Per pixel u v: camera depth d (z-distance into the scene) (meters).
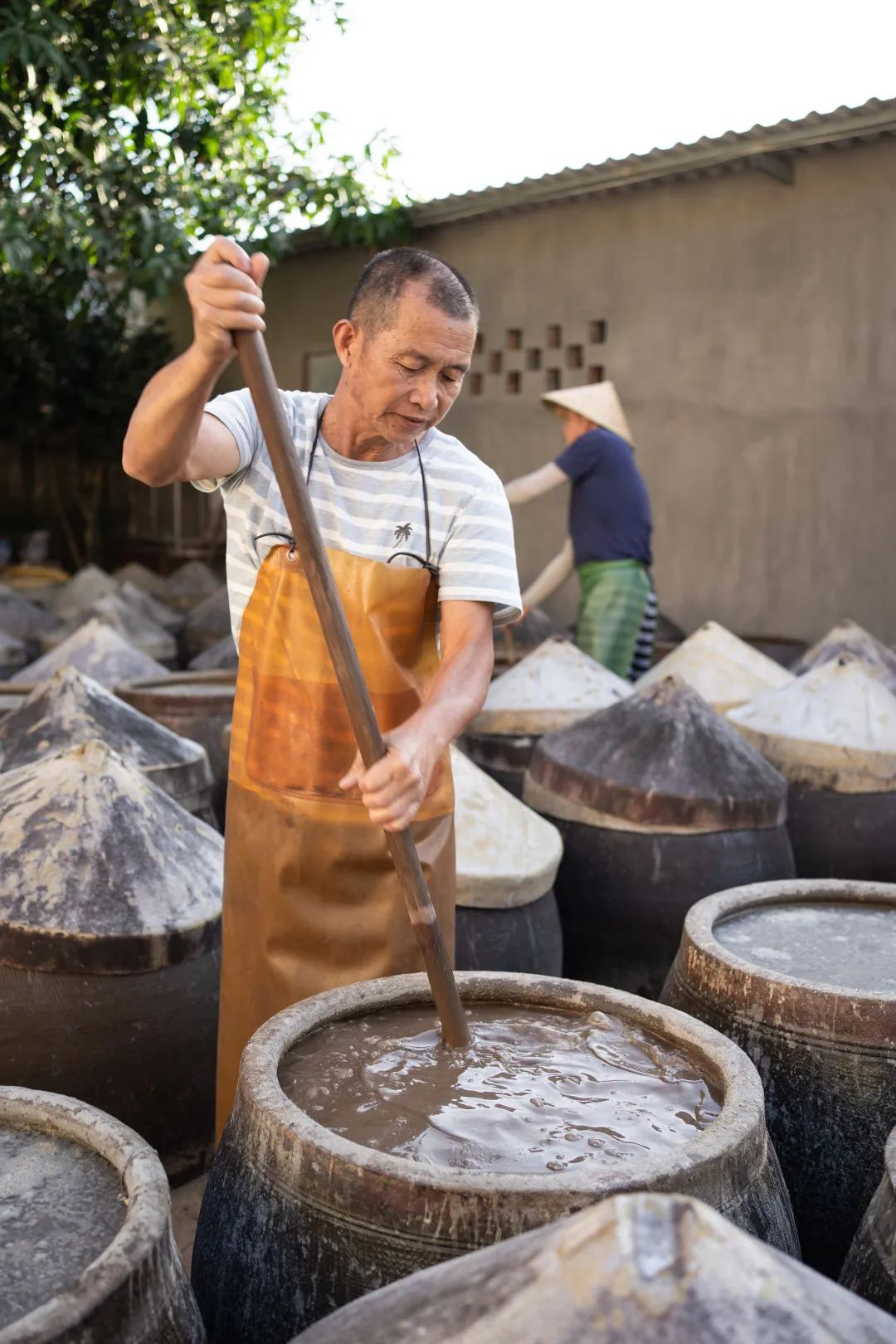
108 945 1.98
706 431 7.10
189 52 7.27
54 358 10.82
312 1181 1.24
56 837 2.08
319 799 1.73
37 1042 1.96
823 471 6.64
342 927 1.76
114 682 4.36
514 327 7.95
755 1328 0.77
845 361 6.51
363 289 1.56
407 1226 1.18
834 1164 1.65
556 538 7.82
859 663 3.45
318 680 1.70
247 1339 1.28
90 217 7.31
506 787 3.63
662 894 2.84
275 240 8.31
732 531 7.04
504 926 2.49
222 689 4.14
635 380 7.38
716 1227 0.81
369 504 1.68
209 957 2.11
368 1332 0.87
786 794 3.04
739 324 6.90
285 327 9.36
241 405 1.65
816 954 1.95
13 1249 1.12
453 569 1.69
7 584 8.23
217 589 7.92
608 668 4.80
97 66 6.98
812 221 6.56
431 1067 1.50
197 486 1.69
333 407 1.70
